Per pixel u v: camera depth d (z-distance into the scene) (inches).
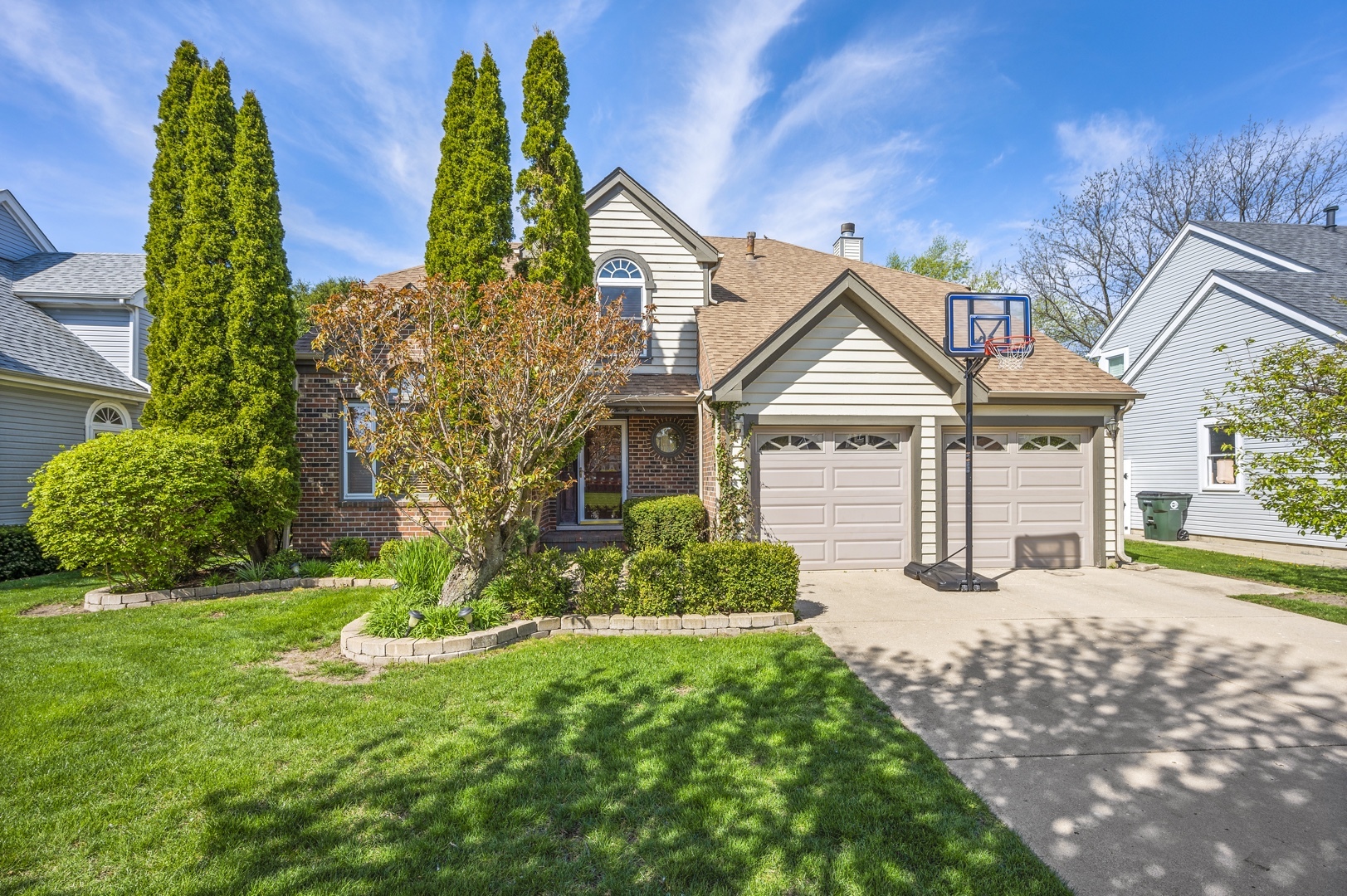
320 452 415.5
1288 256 627.2
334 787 129.1
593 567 266.4
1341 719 169.3
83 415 486.0
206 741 150.1
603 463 504.1
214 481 318.0
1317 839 117.2
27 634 241.1
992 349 334.6
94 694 179.0
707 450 420.2
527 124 359.3
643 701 175.6
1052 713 172.7
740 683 191.0
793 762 141.6
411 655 212.7
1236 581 356.5
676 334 494.3
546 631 248.2
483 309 283.0
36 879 101.6
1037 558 394.9
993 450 394.6
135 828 115.2
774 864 106.2
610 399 435.8
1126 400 390.0
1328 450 293.4
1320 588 333.1
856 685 189.8
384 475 250.5
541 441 256.8
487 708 170.9
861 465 385.4
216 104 352.5
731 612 260.5
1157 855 111.8
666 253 498.3
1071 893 101.6
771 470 381.1
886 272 597.3
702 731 156.7
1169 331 627.5
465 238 339.6
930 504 383.2
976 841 114.0
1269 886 104.3
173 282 353.4
